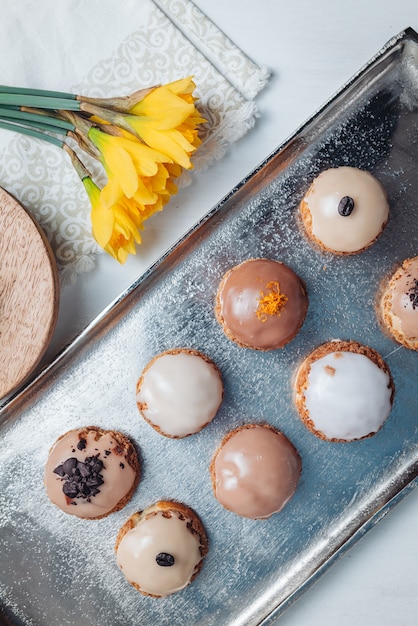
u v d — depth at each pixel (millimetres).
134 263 628
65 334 630
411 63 594
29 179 623
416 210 606
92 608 624
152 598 623
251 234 610
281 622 637
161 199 581
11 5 619
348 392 586
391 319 600
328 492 616
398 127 602
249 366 616
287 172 607
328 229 583
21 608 624
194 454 618
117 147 550
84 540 622
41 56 624
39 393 614
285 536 618
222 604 619
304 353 613
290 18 627
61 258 620
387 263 609
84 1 618
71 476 588
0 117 588
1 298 589
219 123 616
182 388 588
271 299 577
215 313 613
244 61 618
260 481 586
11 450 619
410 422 611
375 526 628
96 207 569
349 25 625
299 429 615
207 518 619
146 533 599
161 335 614
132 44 621
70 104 573
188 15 619
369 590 634
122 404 616
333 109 598
